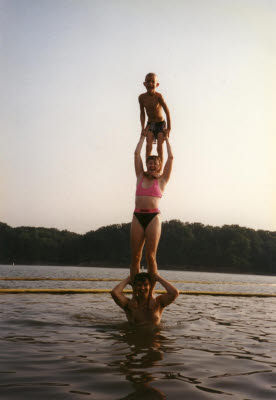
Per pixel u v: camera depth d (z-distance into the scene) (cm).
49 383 403
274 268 11681
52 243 13700
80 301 1166
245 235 12294
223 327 798
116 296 781
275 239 12556
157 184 751
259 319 934
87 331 696
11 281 2336
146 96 850
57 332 676
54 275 4200
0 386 389
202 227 12900
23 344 573
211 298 1466
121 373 444
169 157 784
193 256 12156
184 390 394
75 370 450
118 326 761
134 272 796
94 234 13400
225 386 412
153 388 397
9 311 895
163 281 784
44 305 1030
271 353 570
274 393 393
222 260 11988
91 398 364
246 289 2483
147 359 510
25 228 14725
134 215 754
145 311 793
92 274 5062
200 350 576
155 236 734
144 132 837
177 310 1052
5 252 13462
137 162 788
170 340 643
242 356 546
